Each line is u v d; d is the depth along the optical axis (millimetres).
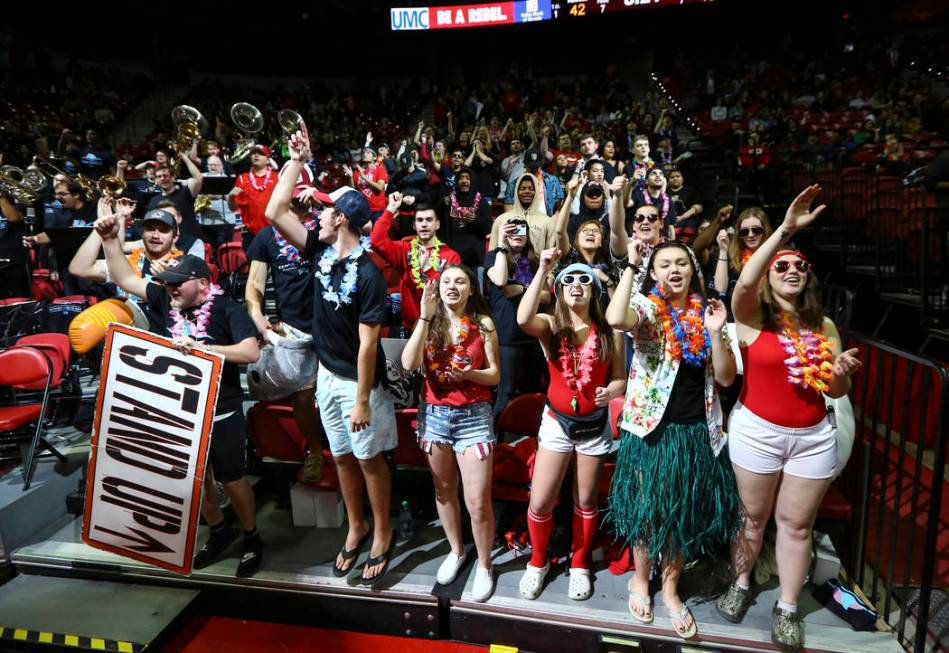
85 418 4160
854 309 5746
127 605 2898
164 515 2812
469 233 4805
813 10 16766
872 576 2875
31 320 4383
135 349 2736
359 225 2500
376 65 19953
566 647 2611
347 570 2865
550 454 2523
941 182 5023
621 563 2832
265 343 3088
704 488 2309
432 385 2600
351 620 2842
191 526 2795
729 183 9547
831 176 6969
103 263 3350
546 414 2578
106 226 2809
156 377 2736
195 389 2711
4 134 10594
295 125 2902
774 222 7805
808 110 13062
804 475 2232
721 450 2330
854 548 2910
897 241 5180
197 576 2930
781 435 2219
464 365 2438
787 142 9992
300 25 18609
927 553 2289
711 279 3812
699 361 2283
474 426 2559
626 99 15211
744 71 16266
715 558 2795
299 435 3326
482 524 2631
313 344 2990
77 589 3033
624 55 18734
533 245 3895
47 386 3406
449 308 2539
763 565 2740
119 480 2820
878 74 14445
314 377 3135
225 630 2867
